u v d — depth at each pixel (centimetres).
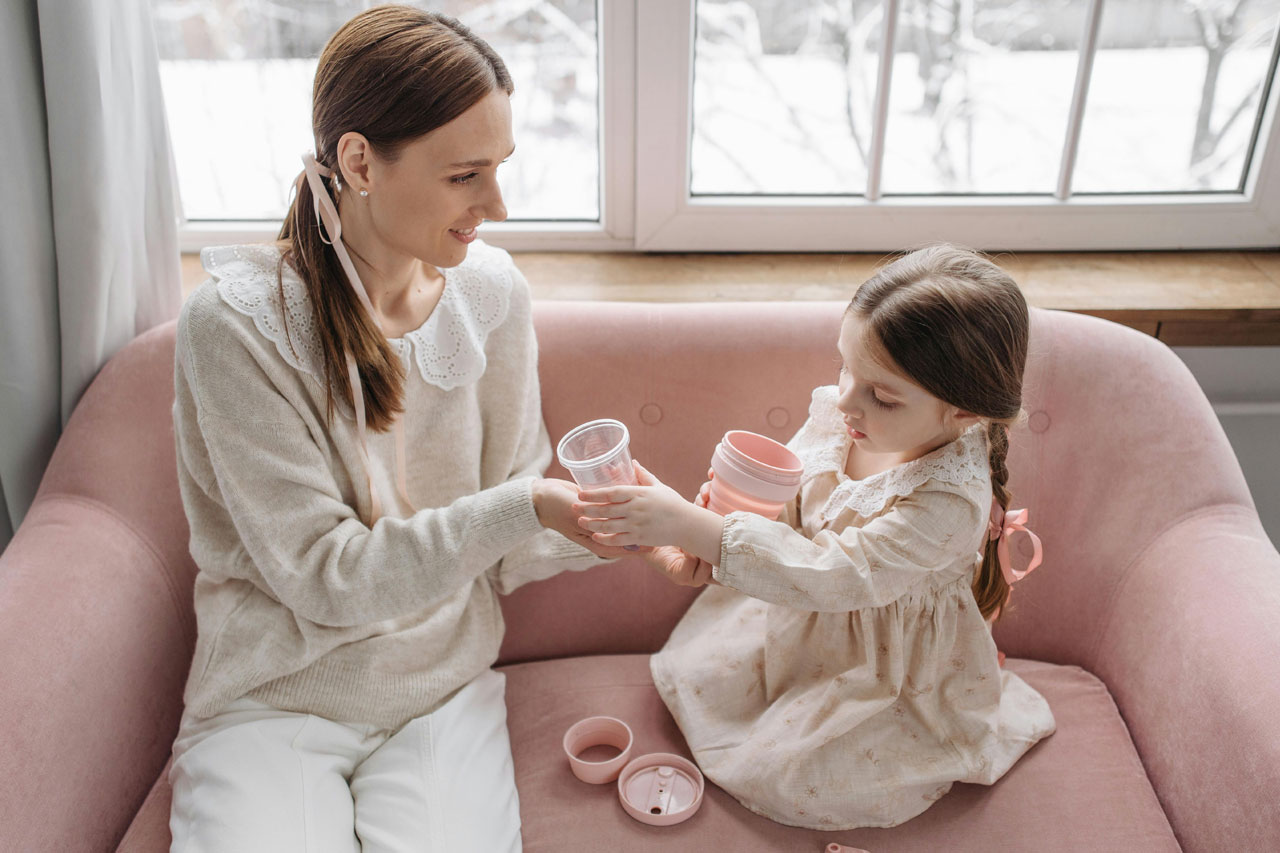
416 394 114
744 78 161
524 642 136
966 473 104
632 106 159
